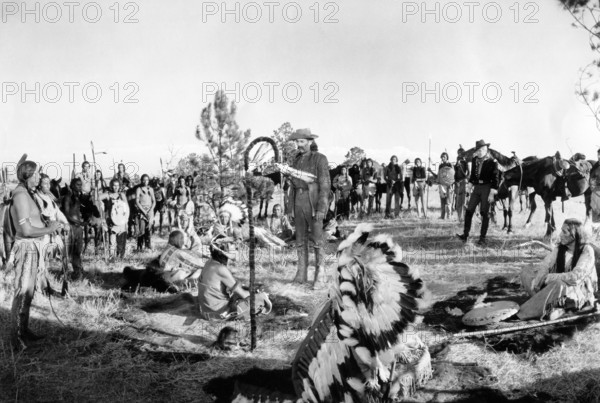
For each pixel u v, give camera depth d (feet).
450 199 56.54
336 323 10.85
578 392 17.52
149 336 21.91
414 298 10.32
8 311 24.09
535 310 21.74
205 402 17.52
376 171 63.82
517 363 19.07
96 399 17.87
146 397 17.92
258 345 20.88
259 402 15.49
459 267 31.55
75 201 30.22
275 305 24.86
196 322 22.98
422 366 17.48
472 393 17.30
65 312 24.43
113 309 24.84
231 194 43.09
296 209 28.04
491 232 45.62
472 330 21.54
